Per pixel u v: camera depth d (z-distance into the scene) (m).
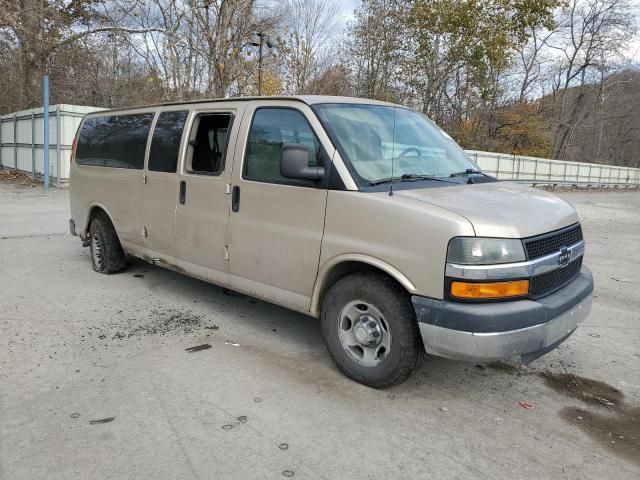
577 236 3.91
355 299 3.68
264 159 4.23
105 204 6.18
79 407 3.35
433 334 3.24
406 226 3.33
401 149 4.17
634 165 64.31
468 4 27.50
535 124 38.38
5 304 5.25
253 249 4.30
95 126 6.54
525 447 3.12
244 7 21.84
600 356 4.55
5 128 20.27
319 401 3.54
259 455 2.92
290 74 29.77
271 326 4.90
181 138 5.04
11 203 12.73
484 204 3.45
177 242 5.10
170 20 21.31
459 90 34.78
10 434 3.03
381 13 29.56
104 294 5.70
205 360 4.11
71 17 23.77
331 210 3.71
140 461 2.83
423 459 2.96
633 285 7.14
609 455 3.08
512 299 3.21
